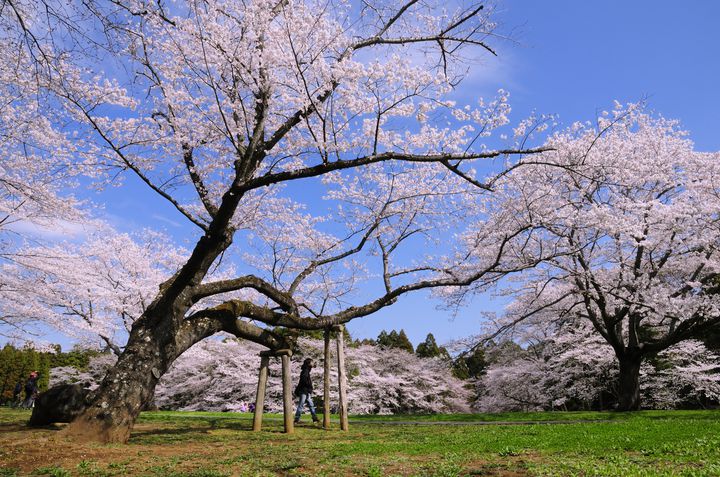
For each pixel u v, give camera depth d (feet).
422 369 107.24
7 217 45.21
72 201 44.16
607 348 78.18
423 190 48.70
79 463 20.99
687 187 57.98
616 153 53.57
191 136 38.99
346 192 50.55
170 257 74.33
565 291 70.13
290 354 38.40
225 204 29.73
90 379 112.78
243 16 33.58
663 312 56.29
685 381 79.41
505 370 96.58
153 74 35.96
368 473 18.94
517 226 53.83
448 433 34.14
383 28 35.70
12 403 81.82
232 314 35.55
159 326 31.22
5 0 21.77
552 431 31.32
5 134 36.04
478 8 33.24
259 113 35.55
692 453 21.03
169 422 46.32
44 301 59.57
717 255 62.39
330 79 33.32
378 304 42.65
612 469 17.58
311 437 33.17
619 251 61.31
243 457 23.34
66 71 30.63
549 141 52.95
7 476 18.34
